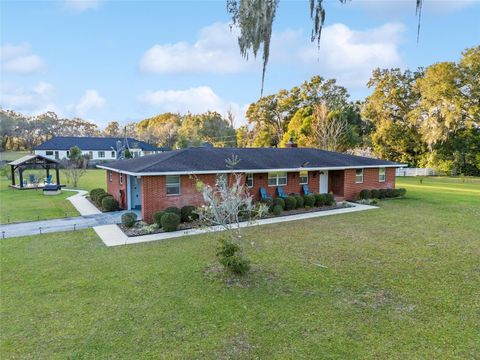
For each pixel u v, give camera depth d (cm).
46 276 808
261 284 752
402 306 643
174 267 866
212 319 596
